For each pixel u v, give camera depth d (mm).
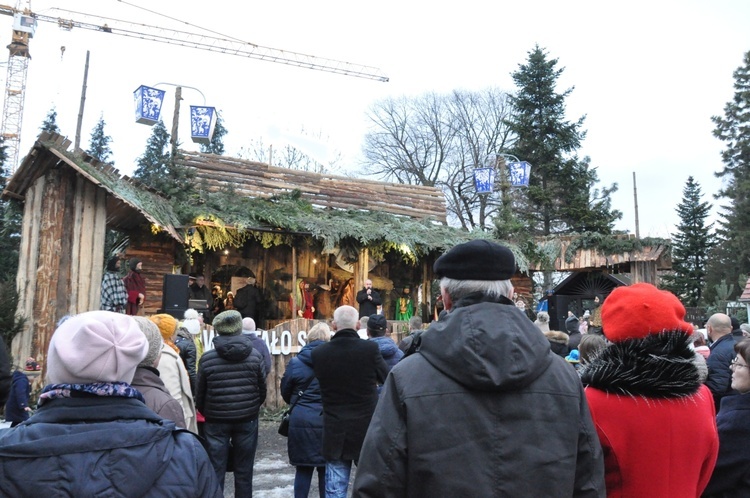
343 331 4684
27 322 8883
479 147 37031
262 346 6801
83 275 9375
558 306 15555
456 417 1801
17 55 46438
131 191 9945
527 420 1812
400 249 13711
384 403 1921
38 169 9250
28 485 1523
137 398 1830
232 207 12227
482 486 1735
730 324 4926
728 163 33812
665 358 2252
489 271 2062
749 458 2627
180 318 9172
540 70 29016
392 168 37875
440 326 1948
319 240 13570
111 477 1572
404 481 1831
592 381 2363
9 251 15219
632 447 2211
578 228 27375
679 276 33094
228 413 4871
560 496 1775
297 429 4965
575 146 28500
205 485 1790
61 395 1731
